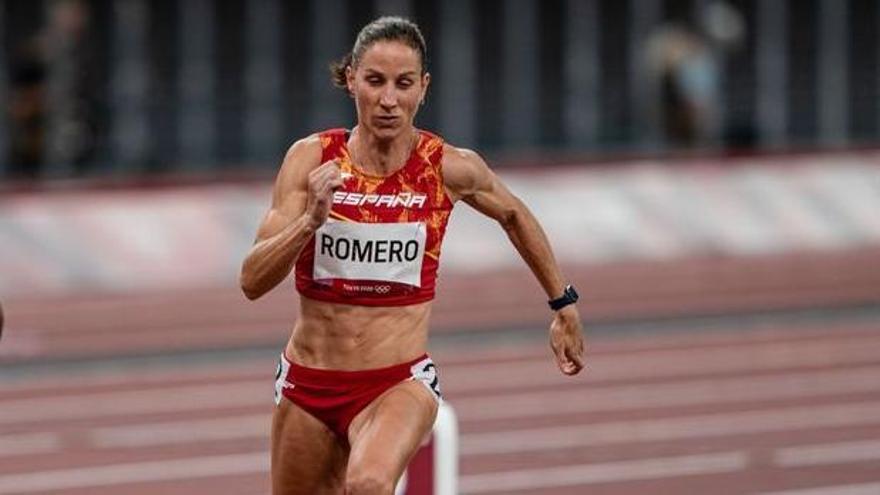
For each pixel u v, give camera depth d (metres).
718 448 21.80
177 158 43.34
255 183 38.44
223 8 43.69
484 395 24.97
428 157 12.38
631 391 25.20
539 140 45.62
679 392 25.16
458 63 45.09
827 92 47.03
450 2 44.91
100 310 31.78
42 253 33.88
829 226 39.84
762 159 41.88
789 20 46.84
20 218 34.47
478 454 21.56
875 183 41.09
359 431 12.44
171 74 43.44
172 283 34.12
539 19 45.53
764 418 23.50
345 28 44.41
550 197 38.59
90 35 42.81
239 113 43.91
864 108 47.31
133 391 25.28
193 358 27.69
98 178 39.16
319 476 12.88
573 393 25.09
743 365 27.12
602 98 45.84
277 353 28.12
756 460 21.17
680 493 19.56
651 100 44.44
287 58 44.16
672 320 31.02
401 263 12.38
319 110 44.31
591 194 38.94
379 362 12.45
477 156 12.65
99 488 19.97
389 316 12.46
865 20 47.16
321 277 12.38
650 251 38.00
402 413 12.25
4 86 41.75
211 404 24.39
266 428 22.94
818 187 40.62
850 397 24.89
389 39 12.08
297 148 12.42
